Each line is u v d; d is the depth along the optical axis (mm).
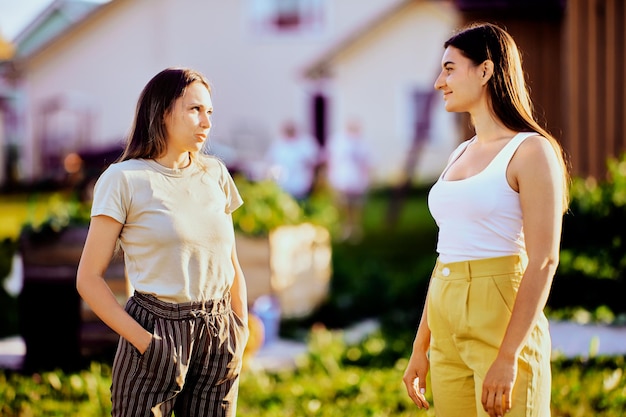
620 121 10203
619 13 10133
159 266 3326
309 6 23875
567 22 10672
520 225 3262
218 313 3422
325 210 10164
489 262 3264
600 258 7977
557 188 3174
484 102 3379
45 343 6566
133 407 3289
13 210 20000
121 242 3412
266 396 5969
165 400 3334
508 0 11812
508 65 3352
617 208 7844
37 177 24328
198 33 24156
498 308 3240
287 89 24031
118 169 3363
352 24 23828
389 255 13555
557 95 12234
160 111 3402
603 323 7367
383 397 5801
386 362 7043
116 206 3316
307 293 9086
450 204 3338
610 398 5262
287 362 7223
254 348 6855
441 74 3453
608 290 7863
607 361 5980
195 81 3451
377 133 23391
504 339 3123
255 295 7910
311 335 8094
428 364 3680
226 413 3465
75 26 24203
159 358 3256
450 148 23094
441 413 3469
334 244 14242
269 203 8477
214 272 3414
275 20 24016
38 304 6551
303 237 8969
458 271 3324
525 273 3146
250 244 7891
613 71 10195
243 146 24078
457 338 3340
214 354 3395
